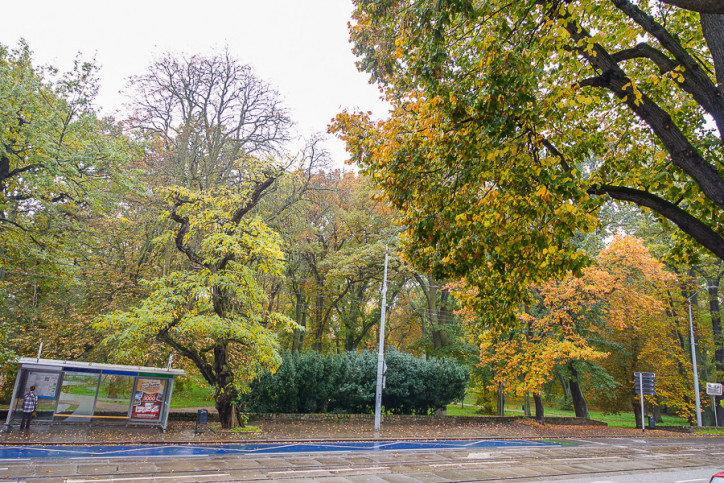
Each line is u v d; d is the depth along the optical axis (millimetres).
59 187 17391
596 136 8859
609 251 27000
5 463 11438
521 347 27391
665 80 7824
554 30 6492
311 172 28875
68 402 18766
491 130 6613
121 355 16922
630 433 27609
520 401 61375
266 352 18578
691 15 7770
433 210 7879
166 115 25047
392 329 43312
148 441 16234
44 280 20141
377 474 12062
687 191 7000
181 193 19016
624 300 27016
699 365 34969
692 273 33469
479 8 7742
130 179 18672
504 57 6512
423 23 7438
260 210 25734
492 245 7586
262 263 19047
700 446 22797
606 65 6469
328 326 36812
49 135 16641
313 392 25156
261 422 23062
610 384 29562
